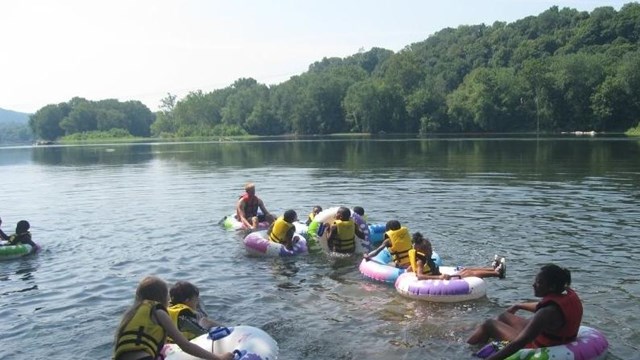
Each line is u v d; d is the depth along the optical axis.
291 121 100.06
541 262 9.00
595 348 5.52
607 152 31.38
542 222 11.98
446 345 6.11
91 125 119.88
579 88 70.75
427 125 80.25
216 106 116.00
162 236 11.79
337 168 25.44
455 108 77.75
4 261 9.99
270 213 13.79
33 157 45.97
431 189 17.36
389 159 30.20
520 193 16.12
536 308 5.55
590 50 86.75
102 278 8.88
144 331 4.73
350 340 6.29
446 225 11.88
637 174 20.08
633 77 66.00
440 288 7.48
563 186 17.39
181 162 33.41
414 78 97.69
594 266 8.70
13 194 19.84
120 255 10.27
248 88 122.25
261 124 102.81
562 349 5.41
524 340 5.40
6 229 13.13
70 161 38.38
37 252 10.62
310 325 6.75
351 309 7.29
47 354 6.11
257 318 7.00
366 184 19.02
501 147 38.94
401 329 6.58
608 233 10.80
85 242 11.41
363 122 86.81
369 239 10.48
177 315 5.72
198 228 12.54
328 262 9.69
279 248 10.07
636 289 7.62
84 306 7.63
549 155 30.08
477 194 16.11
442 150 37.25
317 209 11.84
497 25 126.19
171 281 8.66
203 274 9.01
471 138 57.56
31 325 6.96
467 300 7.45
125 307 7.56
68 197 18.48
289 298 7.77
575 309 5.45
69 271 9.30
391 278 8.37
